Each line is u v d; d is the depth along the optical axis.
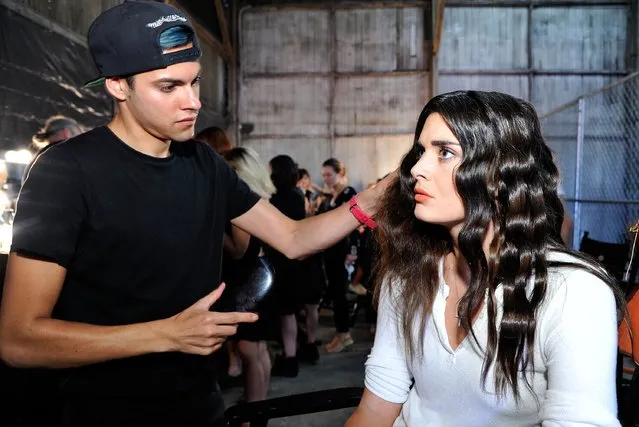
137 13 0.93
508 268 0.77
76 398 1.03
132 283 1.02
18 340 0.89
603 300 0.74
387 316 0.97
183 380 1.08
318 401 1.18
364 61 8.75
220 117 8.37
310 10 8.75
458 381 0.84
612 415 0.70
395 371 0.96
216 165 1.18
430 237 0.91
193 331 0.90
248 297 1.36
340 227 1.23
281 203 2.95
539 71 8.49
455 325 0.87
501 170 0.77
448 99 0.81
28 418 1.12
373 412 0.98
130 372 1.03
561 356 0.73
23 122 3.47
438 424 0.89
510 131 0.78
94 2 4.51
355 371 3.50
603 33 8.41
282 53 8.82
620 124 7.85
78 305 1.01
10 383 1.10
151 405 1.05
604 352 0.72
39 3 3.70
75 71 4.20
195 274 1.09
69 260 0.95
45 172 0.94
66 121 2.34
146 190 1.02
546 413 0.73
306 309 3.69
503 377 0.78
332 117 8.81
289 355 3.37
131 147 1.02
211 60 8.07
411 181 0.92
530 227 0.77
